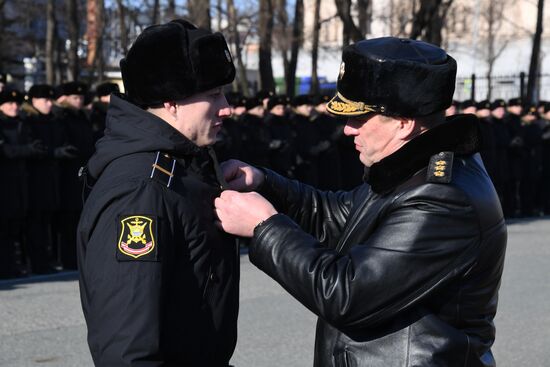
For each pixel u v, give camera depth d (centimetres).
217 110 224
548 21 2909
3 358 497
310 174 1045
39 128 791
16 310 622
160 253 201
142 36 217
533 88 1933
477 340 211
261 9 1689
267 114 1025
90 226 207
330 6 2709
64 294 688
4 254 778
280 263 209
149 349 196
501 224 216
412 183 211
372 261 203
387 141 215
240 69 1898
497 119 1255
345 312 203
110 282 198
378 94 208
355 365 209
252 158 982
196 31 219
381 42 212
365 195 229
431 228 203
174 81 215
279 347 523
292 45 1806
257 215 214
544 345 538
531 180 1305
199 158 224
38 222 801
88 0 1883
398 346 206
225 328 220
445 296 208
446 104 209
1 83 818
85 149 819
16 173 774
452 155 211
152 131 215
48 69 1565
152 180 209
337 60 2675
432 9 1444
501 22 2777
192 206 214
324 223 261
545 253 887
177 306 209
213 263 217
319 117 1069
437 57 209
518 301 654
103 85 842
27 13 2066
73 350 516
